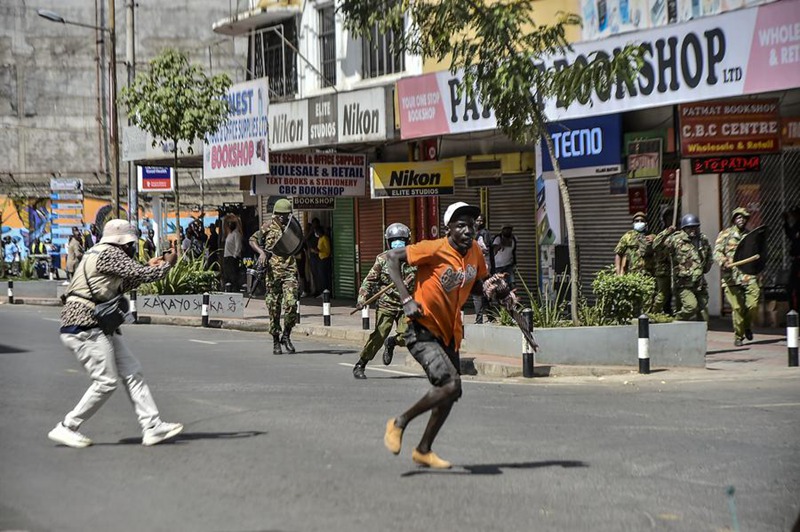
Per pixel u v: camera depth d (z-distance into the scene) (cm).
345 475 737
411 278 1270
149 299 2272
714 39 1609
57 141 5350
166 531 604
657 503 663
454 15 1458
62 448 840
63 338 841
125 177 5356
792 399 1095
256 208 3397
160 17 5266
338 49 2689
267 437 878
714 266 1989
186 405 1053
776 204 1880
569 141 1986
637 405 1057
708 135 1691
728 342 1650
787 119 1711
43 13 3039
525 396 1126
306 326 1958
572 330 1348
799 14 1495
